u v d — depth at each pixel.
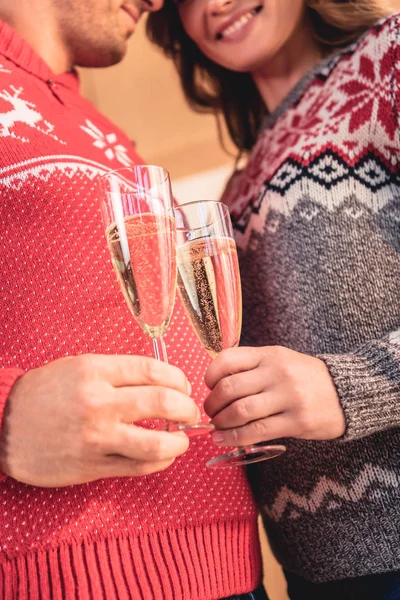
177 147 3.00
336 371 0.73
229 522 0.75
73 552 0.65
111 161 0.95
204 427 0.62
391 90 0.92
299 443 0.90
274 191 1.01
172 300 0.64
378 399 0.73
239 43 1.20
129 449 0.57
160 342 0.67
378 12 1.23
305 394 0.69
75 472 0.59
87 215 0.79
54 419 0.58
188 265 0.69
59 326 0.73
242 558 0.76
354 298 0.91
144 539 0.68
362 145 0.95
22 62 0.96
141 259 0.62
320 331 0.92
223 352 0.69
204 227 0.70
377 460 0.85
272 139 1.15
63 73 1.11
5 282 0.73
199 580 0.69
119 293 0.77
